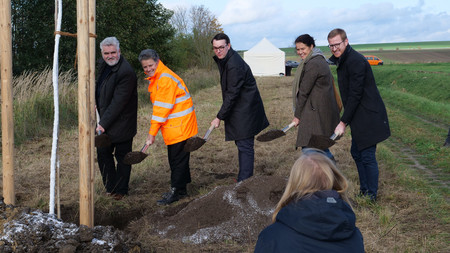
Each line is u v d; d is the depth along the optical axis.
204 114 12.60
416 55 87.19
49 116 10.12
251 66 47.44
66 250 2.95
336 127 4.63
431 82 22.52
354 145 4.89
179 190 5.10
